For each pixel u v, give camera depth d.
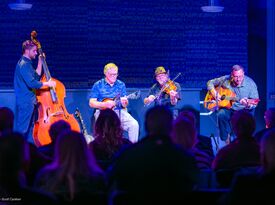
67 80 10.31
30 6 9.72
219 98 9.50
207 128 10.62
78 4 10.26
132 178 3.78
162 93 9.55
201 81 10.74
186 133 4.79
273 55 10.70
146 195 3.69
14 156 3.50
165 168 3.76
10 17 10.09
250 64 10.77
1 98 9.64
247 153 4.87
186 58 10.67
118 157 3.88
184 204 3.75
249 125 4.93
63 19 10.23
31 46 8.70
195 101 10.23
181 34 10.63
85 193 3.81
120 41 10.45
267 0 10.62
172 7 10.57
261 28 10.73
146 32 10.52
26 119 8.77
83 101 9.96
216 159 4.93
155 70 9.62
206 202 3.79
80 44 10.32
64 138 3.86
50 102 8.62
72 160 3.82
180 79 10.68
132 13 10.46
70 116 8.75
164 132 4.13
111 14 10.39
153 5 10.52
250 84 9.59
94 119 9.26
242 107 9.45
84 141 3.92
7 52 10.12
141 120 10.04
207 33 10.70
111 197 3.71
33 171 4.76
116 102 9.20
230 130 9.44
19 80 8.73
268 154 3.76
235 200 3.70
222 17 10.72
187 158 3.83
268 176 3.68
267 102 10.70
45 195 3.53
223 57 10.77
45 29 10.19
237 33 10.77
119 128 5.50
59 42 10.24
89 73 10.38
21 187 3.52
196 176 3.84
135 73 10.52
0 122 5.56
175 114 9.59
